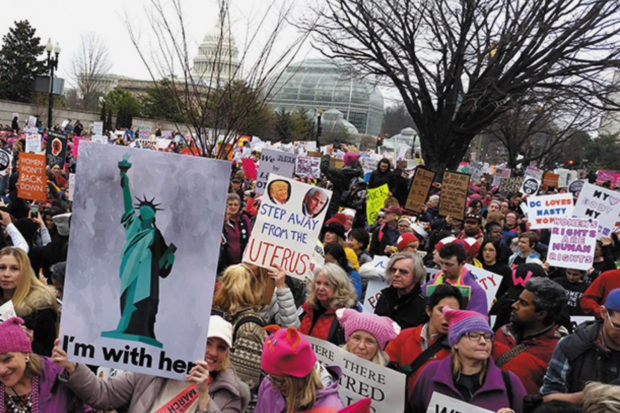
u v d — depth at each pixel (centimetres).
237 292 434
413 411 392
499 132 4441
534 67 2386
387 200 1055
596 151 6794
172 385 338
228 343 343
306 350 317
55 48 3070
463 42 2381
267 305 521
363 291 712
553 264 734
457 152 2688
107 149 310
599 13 2264
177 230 310
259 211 523
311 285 493
